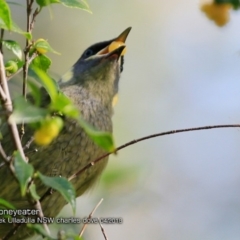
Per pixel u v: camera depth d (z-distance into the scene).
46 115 4.99
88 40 14.51
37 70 5.36
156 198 13.01
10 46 6.57
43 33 14.27
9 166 5.34
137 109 14.50
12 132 5.43
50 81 5.30
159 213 12.95
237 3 6.64
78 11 14.59
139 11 15.10
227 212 13.38
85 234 12.14
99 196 11.83
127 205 12.33
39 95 5.29
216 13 6.70
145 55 15.03
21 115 4.87
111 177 11.92
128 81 14.77
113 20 14.80
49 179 5.57
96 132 5.11
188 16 15.18
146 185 12.86
